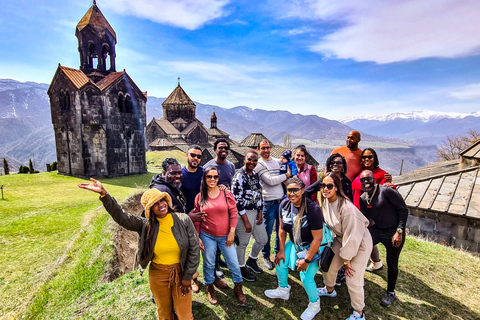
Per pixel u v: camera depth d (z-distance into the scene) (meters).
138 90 30.92
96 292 5.79
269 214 5.57
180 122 66.88
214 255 4.39
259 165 5.55
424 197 11.12
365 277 5.58
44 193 19.84
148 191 3.37
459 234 10.03
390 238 4.60
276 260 4.46
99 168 27.28
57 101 27.28
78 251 8.91
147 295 4.90
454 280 5.70
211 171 4.13
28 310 5.98
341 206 4.00
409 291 5.16
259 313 4.34
